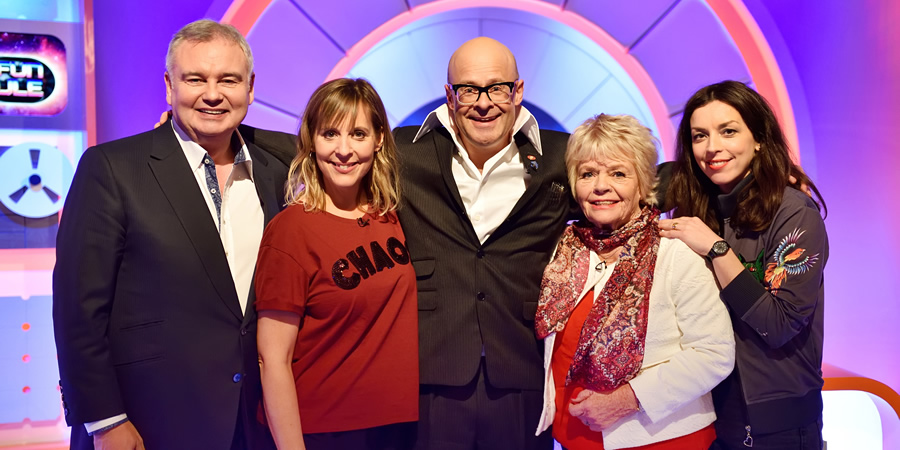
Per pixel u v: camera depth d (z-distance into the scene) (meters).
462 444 1.89
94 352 1.62
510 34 3.31
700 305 1.66
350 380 1.70
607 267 1.80
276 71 3.14
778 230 1.76
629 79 3.37
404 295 1.78
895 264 3.59
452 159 2.01
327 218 1.75
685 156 1.98
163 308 1.69
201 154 1.80
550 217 1.99
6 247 2.81
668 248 1.72
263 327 1.66
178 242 1.69
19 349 2.85
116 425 1.64
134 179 1.69
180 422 1.70
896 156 3.57
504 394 1.90
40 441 2.87
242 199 1.88
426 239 1.93
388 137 1.83
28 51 2.79
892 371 3.60
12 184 2.79
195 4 3.09
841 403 3.11
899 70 3.55
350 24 3.18
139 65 3.04
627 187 1.76
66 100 2.84
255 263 1.84
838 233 3.57
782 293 1.69
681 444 1.69
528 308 1.92
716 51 3.35
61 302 1.62
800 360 1.76
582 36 3.31
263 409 1.74
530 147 2.04
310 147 1.76
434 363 1.86
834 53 3.52
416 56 3.29
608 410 1.68
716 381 1.64
